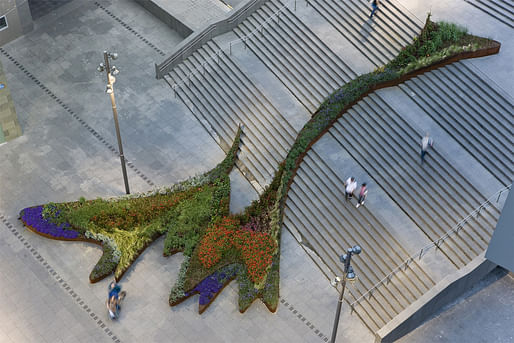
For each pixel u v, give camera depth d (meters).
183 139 34.94
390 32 35.69
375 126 32.84
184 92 37.06
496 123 31.64
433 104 32.94
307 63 35.81
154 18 41.03
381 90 33.84
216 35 38.44
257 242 29.72
